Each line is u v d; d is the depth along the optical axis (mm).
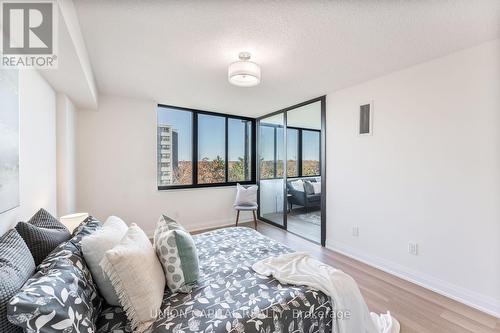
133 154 3648
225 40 1896
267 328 1104
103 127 3430
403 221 2482
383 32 1764
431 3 1435
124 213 3602
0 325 739
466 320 1821
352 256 3010
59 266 1052
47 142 2184
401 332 1686
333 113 3232
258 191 4984
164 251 1352
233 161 4828
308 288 1335
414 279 2393
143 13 1548
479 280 1975
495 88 1874
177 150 4180
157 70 2506
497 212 1883
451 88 2109
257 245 2018
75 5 1460
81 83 2238
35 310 759
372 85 2748
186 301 1226
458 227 2094
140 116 3684
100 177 3424
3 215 1306
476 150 1979
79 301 949
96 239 1256
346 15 1558
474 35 1803
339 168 3162
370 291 2223
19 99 1548
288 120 4164
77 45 1604
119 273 1067
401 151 2484
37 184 1903
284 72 2539
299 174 3973
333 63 2312
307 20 1619
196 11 1530
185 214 4176
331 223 3293
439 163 2201
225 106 4078
